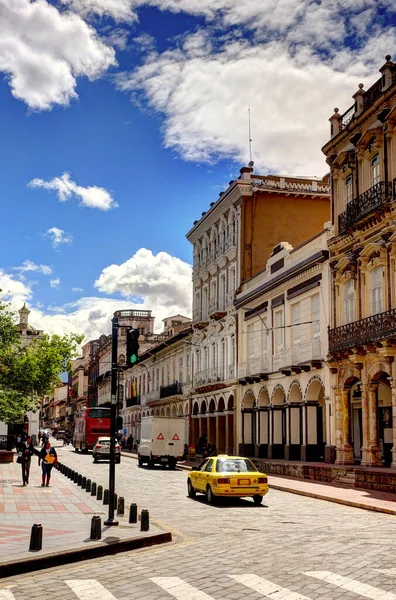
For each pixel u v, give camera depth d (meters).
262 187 40.78
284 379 33.09
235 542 12.67
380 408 27.39
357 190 27.77
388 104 25.56
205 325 46.12
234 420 39.53
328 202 42.31
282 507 19.08
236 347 40.16
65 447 76.75
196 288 50.09
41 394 34.25
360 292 26.58
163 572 9.90
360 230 26.69
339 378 27.70
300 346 31.30
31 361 32.81
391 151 25.36
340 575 9.49
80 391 120.94
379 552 11.38
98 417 58.50
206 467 21.00
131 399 71.06
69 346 33.84
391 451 25.17
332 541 12.69
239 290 40.28
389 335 23.47
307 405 30.67
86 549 11.06
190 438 48.72
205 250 48.41
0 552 10.60
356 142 27.83
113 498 14.12
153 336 81.56
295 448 31.97
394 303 24.44
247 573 9.70
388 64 25.73
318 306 30.47
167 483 27.48
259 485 19.69
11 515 16.11
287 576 9.46
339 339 27.12
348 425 27.33
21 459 25.12
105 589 8.80
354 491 22.25
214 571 9.90
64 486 24.47
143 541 12.26
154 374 63.00
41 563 10.26
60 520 15.10
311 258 30.27
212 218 46.47
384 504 18.52
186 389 50.12
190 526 15.02
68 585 9.04
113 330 14.59
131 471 35.41
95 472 34.28
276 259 35.44
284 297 33.81
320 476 26.45
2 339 33.00
